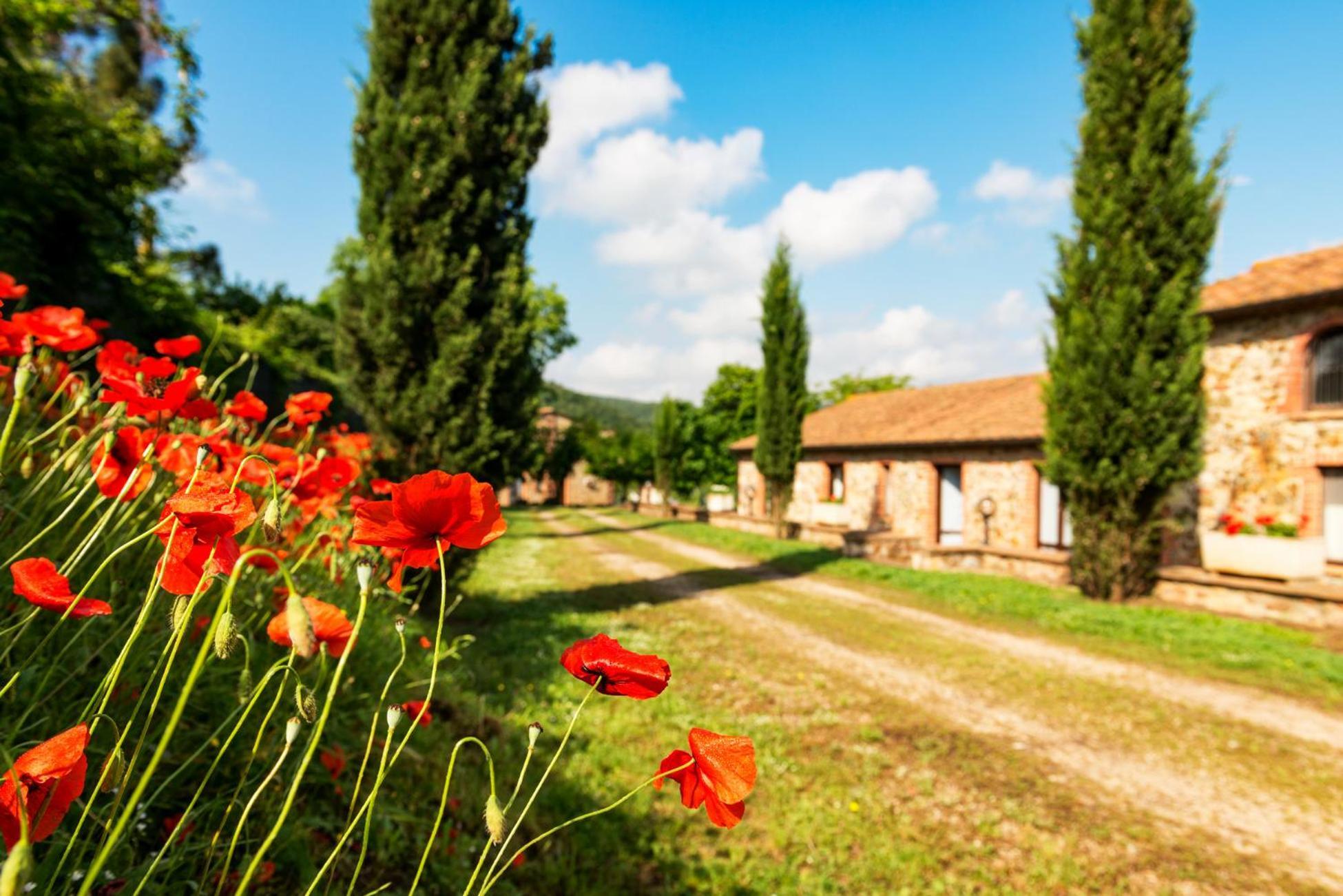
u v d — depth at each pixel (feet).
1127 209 29.25
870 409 72.13
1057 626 26.45
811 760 13.87
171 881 3.67
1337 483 31.24
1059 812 12.25
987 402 55.11
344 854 5.88
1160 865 10.68
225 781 5.08
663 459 100.17
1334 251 34.78
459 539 2.53
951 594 32.24
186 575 2.46
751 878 9.35
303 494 5.56
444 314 21.31
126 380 4.63
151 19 33.68
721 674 19.36
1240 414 33.22
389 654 8.61
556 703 15.23
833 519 60.29
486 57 22.35
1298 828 11.95
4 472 3.94
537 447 24.36
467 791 8.77
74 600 2.66
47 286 17.80
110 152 19.94
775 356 59.11
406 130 21.48
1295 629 25.54
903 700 18.04
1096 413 29.78
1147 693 18.86
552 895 7.89
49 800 1.99
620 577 38.50
